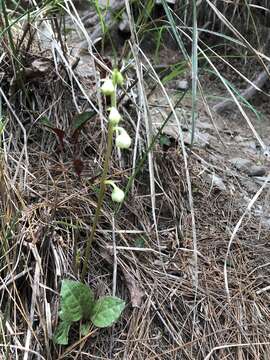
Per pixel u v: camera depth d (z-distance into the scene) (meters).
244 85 0.58
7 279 0.28
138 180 0.35
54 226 0.30
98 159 0.35
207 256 0.34
